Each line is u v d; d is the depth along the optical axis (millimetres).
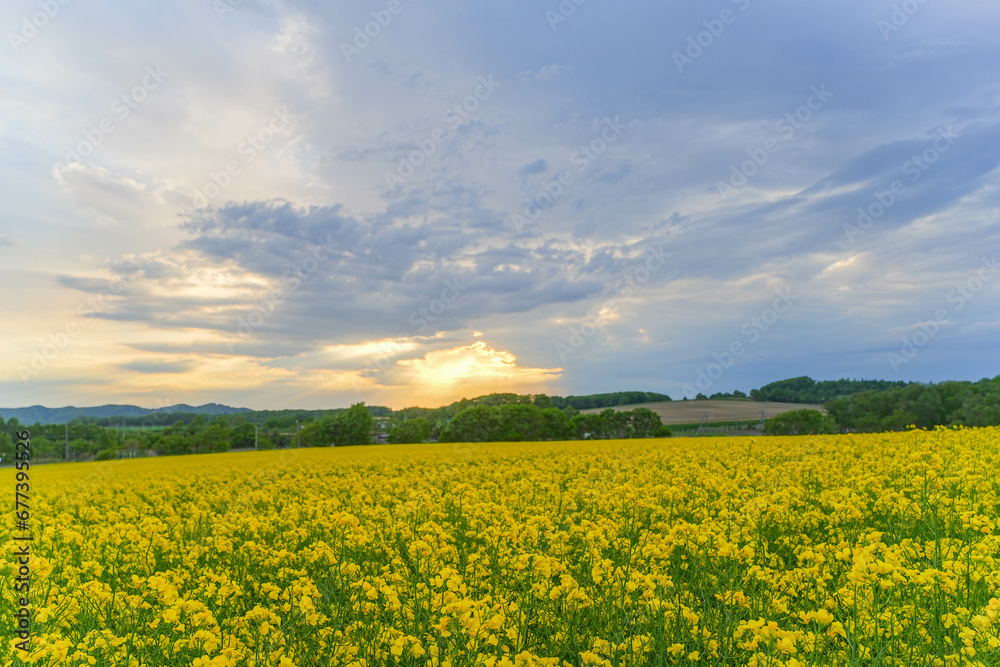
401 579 5758
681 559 6074
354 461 26625
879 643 4199
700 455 19422
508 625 4895
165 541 8023
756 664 3994
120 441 67562
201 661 4117
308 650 4621
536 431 68000
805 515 8125
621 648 4430
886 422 48125
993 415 42125
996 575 4855
